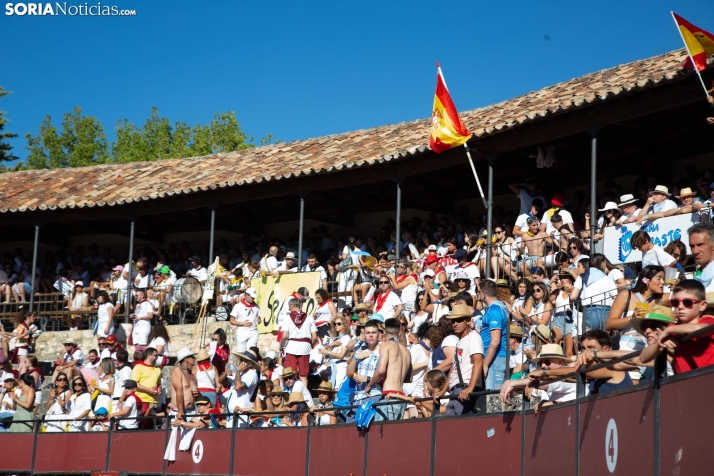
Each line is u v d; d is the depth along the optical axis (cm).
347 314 1562
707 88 1301
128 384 1505
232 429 1323
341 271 1786
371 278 1716
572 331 1088
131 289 2030
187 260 2206
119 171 2342
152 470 1421
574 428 755
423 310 1423
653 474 625
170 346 1906
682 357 607
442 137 1510
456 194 2005
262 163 2034
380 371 1057
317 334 1538
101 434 1512
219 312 1864
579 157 1725
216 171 2091
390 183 2014
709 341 599
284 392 1360
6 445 1638
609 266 1129
